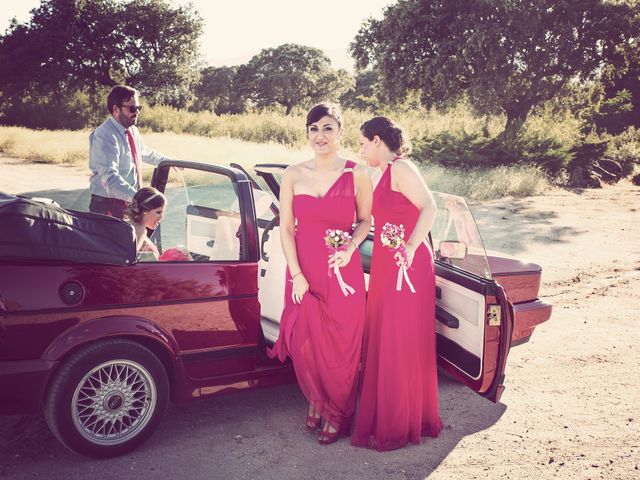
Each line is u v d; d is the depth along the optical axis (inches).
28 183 532.4
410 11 871.7
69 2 1684.3
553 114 959.0
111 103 198.7
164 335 133.4
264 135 1189.1
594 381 187.3
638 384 185.5
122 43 1731.1
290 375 154.7
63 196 474.6
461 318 146.9
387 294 141.8
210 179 167.5
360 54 950.4
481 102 863.1
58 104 1620.3
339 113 140.1
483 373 139.6
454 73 840.9
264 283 178.2
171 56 1797.5
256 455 136.9
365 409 145.9
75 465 128.4
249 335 146.7
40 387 120.0
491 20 834.8
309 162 143.6
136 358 129.3
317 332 139.1
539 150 798.5
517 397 175.2
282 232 144.6
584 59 879.7
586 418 162.4
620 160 967.6
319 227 141.5
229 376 145.6
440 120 1077.8
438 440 148.7
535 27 828.6
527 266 187.8
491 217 505.7
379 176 153.3
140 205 148.3
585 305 264.8
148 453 135.1
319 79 3299.7
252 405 163.5
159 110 1368.1
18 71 1641.2
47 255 120.0
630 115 1461.6
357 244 142.5
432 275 146.5
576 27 866.1
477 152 775.1
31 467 126.8
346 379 142.5
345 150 917.2
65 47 1672.0
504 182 674.8
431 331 146.3
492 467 135.9
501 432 153.6
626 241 411.5
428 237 167.6
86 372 124.3
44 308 120.0
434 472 133.1
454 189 652.7
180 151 807.1
